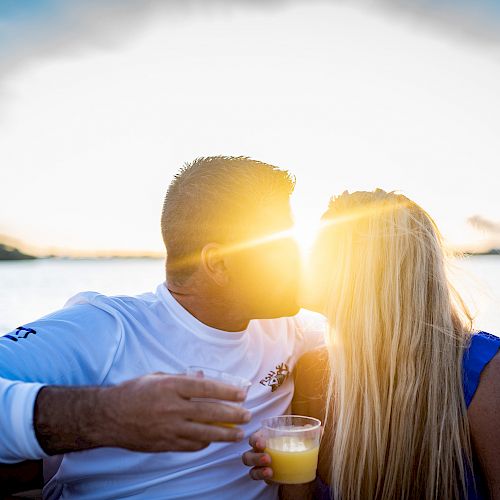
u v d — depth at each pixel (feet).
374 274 5.97
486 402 5.49
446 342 5.73
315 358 6.77
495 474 5.41
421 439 5.76
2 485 5.35
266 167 5.82
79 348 5.21
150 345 5.62
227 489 5.58
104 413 3.52
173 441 3.44
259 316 5.89
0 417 3.74
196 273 5.61
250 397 5.95
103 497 5.35
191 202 5.59
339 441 5.97
